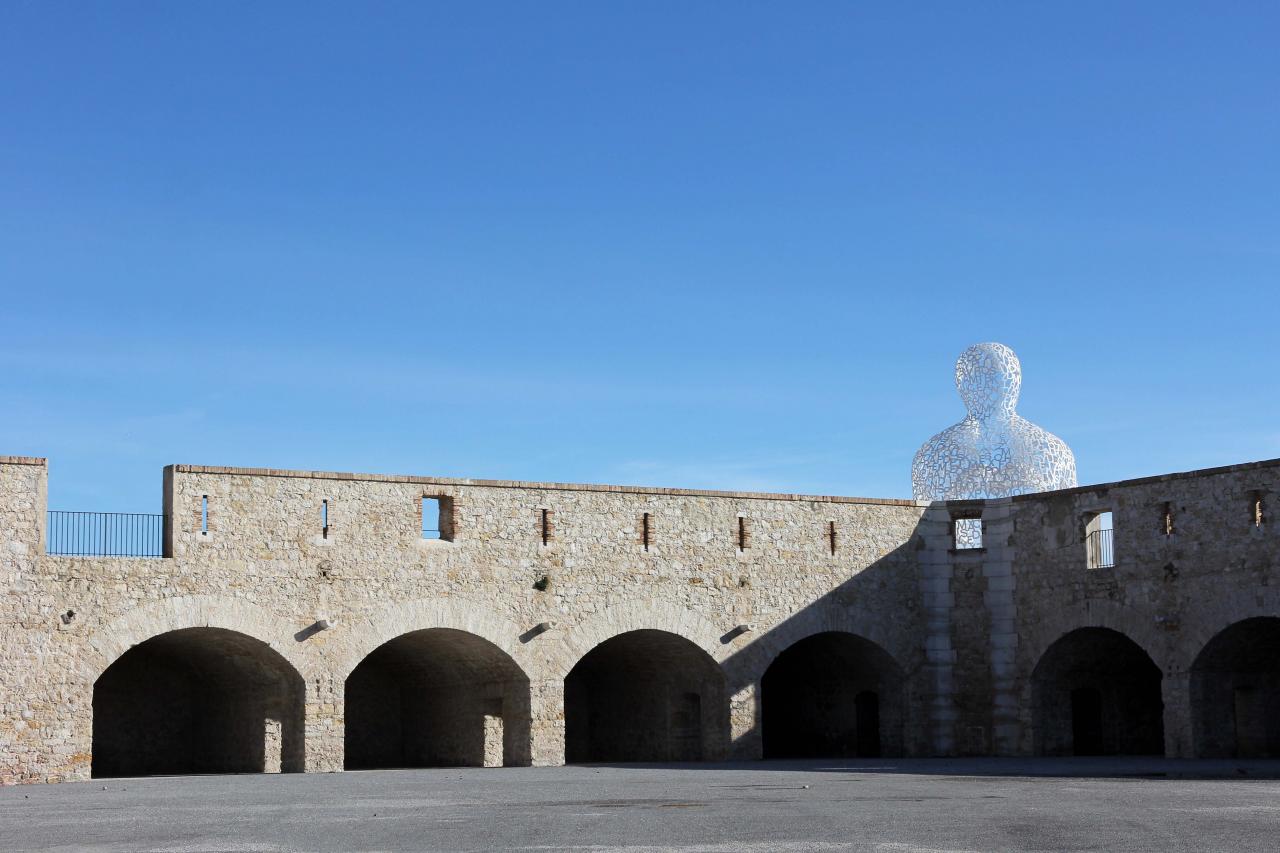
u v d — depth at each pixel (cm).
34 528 3412
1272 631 3784
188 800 2519
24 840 1786
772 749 4728
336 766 3638
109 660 3434
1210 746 3791
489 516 3872
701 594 4081
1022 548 4209
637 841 1661
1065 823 1828
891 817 1934
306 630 3634
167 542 3544
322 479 3706
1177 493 3853
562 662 3894
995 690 4222
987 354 4566
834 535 4266
